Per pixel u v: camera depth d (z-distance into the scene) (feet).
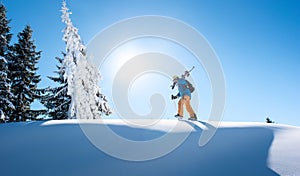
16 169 12.52
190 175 10.72
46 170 12.22
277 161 11.49
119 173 11.41
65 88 67.36
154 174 11.09
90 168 12.16
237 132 18.30
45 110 73.26
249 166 11.16
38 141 16.52
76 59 55.26
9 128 20.53
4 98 59.00
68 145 15.55
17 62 72.08
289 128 19.74
